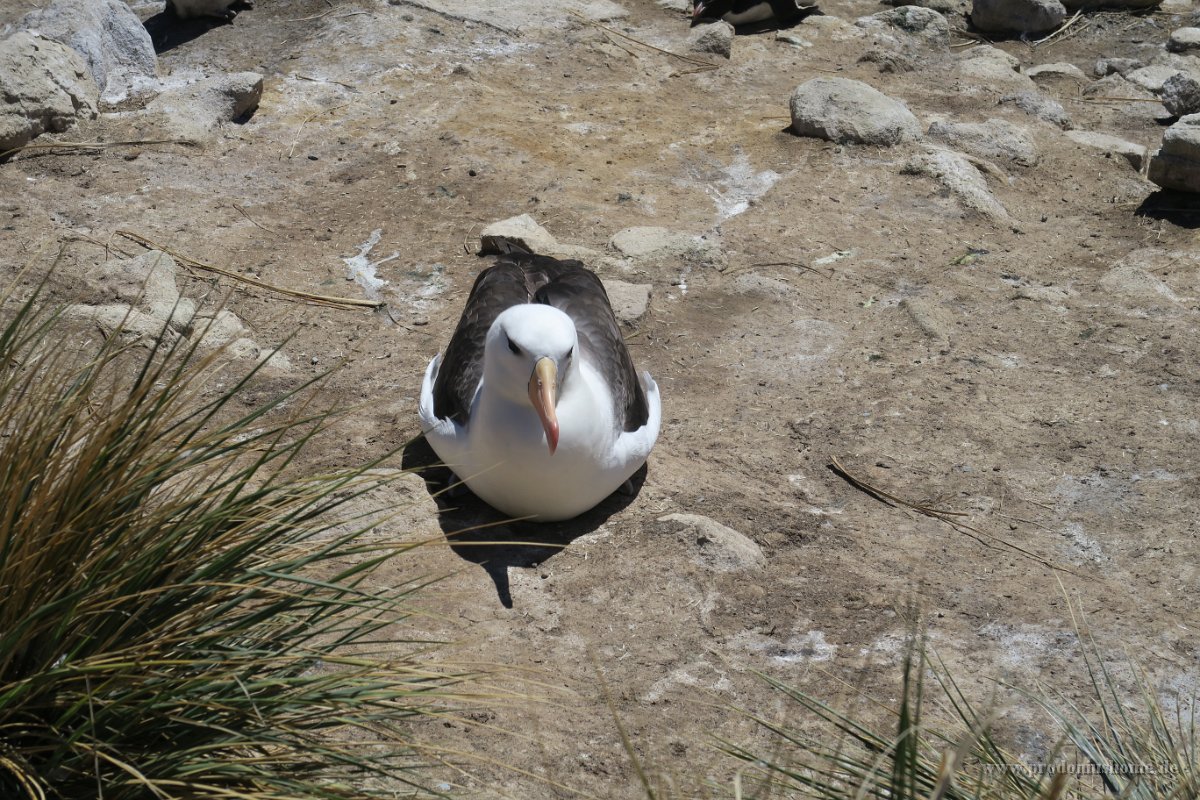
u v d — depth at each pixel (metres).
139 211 7.82
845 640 4.67
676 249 7.73
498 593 4.75
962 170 8.99
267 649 3.18
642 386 5.64
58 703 2.85
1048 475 5.84
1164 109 11.04
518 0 11.91
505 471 4.91
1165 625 4.85
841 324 7.17
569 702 4.22
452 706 4.09
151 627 3.03
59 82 8.72
